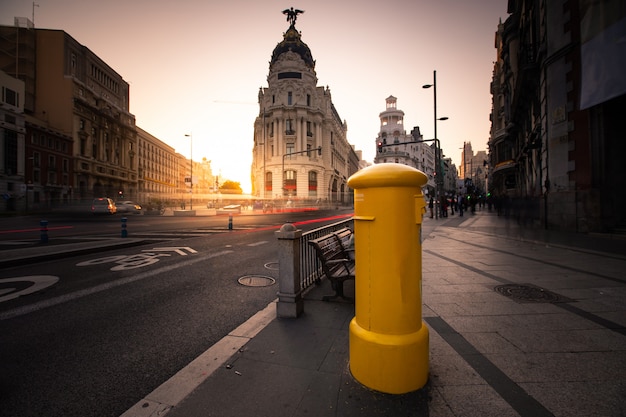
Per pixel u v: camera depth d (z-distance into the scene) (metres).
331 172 65.31
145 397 2.10
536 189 17.58
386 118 102.56
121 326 3.55
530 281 5.00
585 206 11.40
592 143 11.22
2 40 48.31
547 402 1.96
